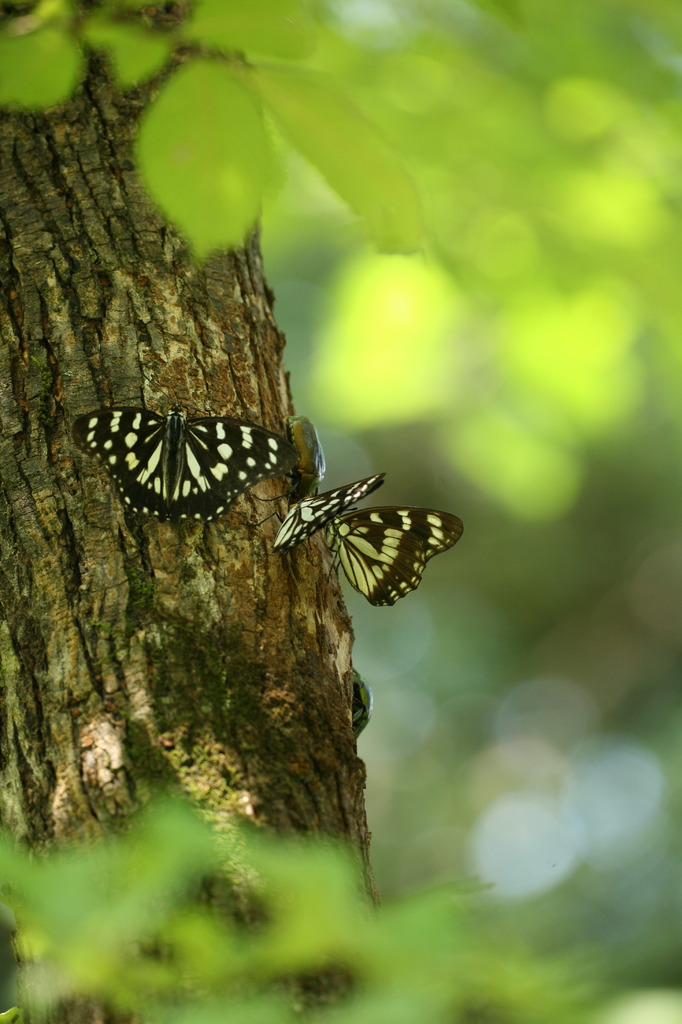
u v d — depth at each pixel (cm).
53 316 225
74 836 217
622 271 233
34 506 222
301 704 219
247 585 221
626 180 232
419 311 243
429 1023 168
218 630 220
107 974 198
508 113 230
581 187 232
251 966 196
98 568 221
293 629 221
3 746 219
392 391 247
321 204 246
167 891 209
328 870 181
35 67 212
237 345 226
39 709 219
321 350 246
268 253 250
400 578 228
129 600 220
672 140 231
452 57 228
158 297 225
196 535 221
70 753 218
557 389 239
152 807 217
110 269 225
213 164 211
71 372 224
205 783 217
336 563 227
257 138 211
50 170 227
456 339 245
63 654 220
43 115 228
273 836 217
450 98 230
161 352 225
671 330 234
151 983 199
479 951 179
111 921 178
